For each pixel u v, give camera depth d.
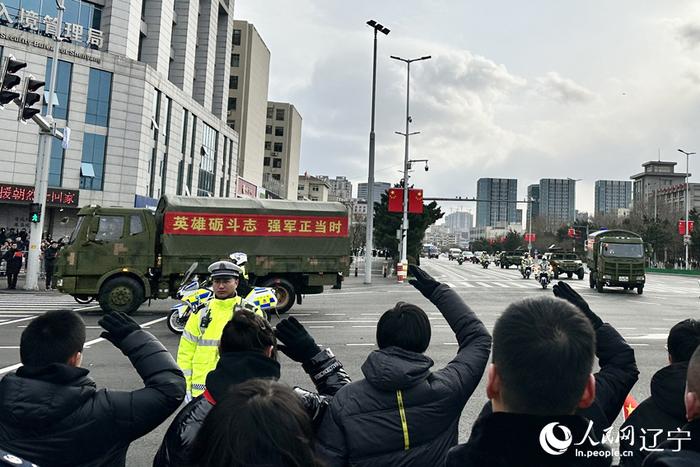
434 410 2.45
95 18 37.22
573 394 1.56
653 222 75.38
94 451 2.27
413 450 2.40
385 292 24.11
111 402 2.32
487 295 23.17
